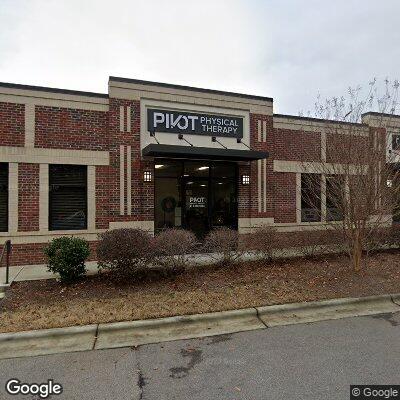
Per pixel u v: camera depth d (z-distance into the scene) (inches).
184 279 304.3
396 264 375.6
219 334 202.5
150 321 211.9
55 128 389.1
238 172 470.3
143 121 422.0
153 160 424.5
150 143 422.6
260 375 154.1
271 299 252.1
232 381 149.6
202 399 136.4
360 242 323.0
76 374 157.8
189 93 439.2
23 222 376.5
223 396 138.2
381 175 301.6
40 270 350.0
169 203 443.5
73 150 394.3
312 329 209.3
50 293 271.9
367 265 365.4
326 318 228.4
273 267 355.9
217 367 162.4
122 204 409.4
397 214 437.1
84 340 194.9
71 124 395.2
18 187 375.2
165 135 430.3
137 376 155.2
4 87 371.9
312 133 511.5
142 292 268.5
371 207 303.7
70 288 283.1
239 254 358.0
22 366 166.1
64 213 397.1
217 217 464.8
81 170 403.9
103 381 151.3
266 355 174.1
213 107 453.4
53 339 195.6
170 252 303.9
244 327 213.2
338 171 316.8
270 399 135.4
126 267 293.4
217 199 466.3
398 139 371.9
